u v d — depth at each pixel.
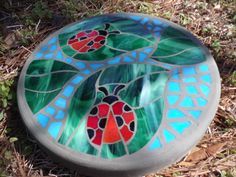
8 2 0.71
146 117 0.47
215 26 0.66
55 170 0.50
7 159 0.50
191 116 0.47
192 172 0.49
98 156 0.46
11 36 0.66
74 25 0.60
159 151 0.45
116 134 0.47
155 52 0.53
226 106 0.56
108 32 0.56
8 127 0.54
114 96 0.49
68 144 0.47
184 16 0.67
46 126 0.49
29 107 0.51
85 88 0.50
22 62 0.62
